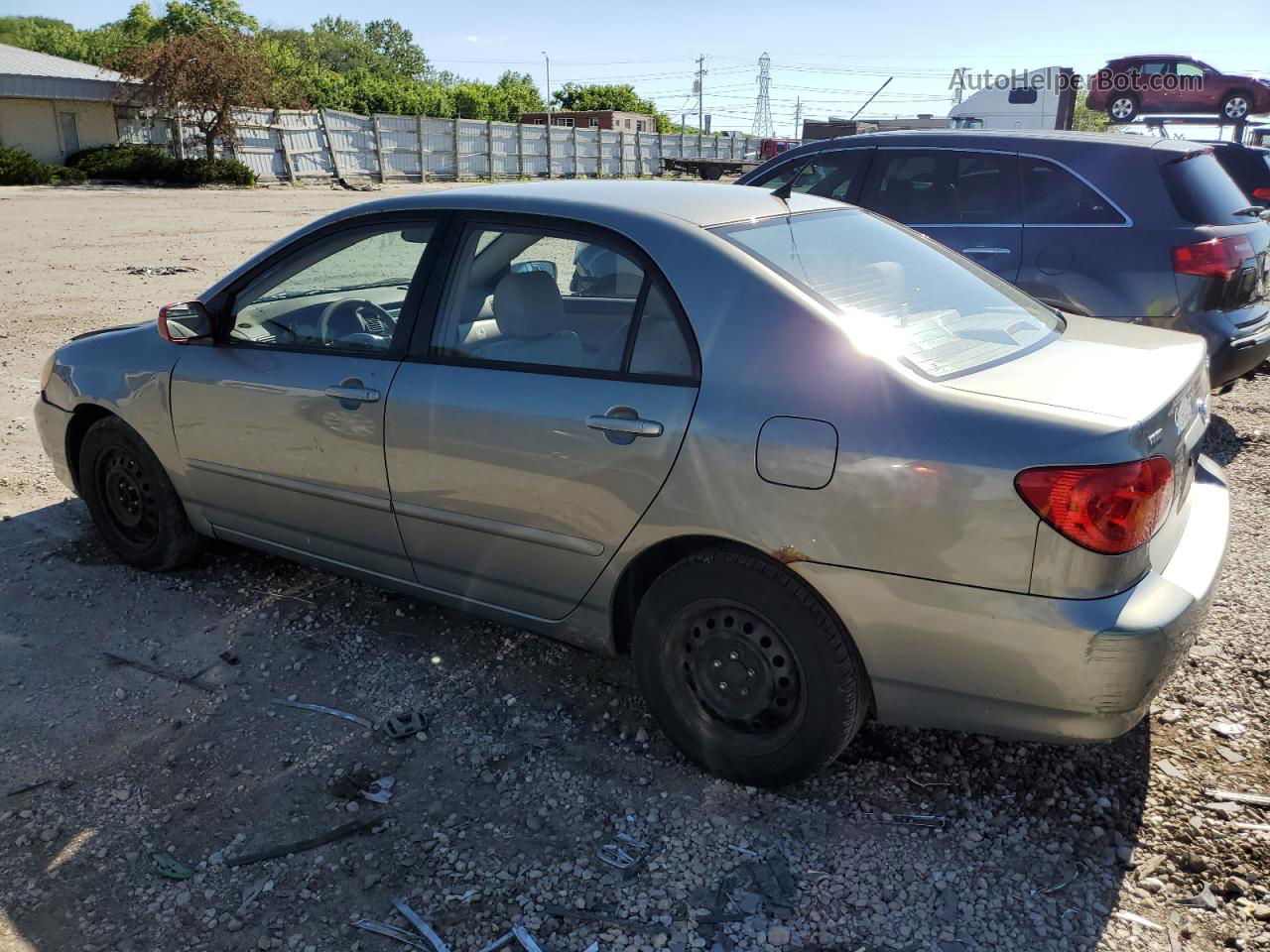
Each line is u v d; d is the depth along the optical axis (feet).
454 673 11.89
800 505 8.72
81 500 17.29
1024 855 8.86
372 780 9.94
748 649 9.40
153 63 106.83
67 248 52.85
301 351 12.17
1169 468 8.30
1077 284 19.29
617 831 9.21
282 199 91.15
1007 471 8.00
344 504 11.90
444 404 10.71
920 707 8.88
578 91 280.72
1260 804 9.41
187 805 9.60
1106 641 7.88
